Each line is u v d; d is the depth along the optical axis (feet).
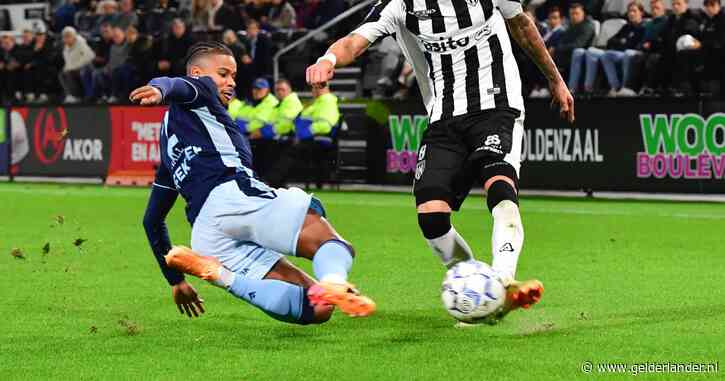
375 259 48.91
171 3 126.93
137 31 119.85
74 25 130.31
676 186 82.02
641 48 88.58
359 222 66.95
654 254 49.93
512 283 27.63
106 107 105.81
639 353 27.40
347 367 26.27
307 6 113.29
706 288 39.17
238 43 103.55
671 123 81.87
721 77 85.61
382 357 27.37
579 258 48.52
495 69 31.83
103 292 39.55
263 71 106.01
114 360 27.61
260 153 94.43
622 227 62.90
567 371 25.46
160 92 26.43
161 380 25.29
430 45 32.07
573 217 69.56
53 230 62.69
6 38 124.26
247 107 95.14
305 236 26.43
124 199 86.99
